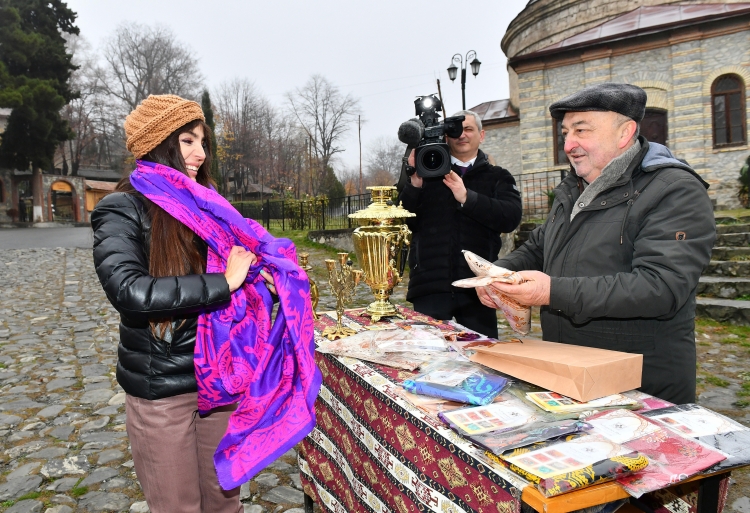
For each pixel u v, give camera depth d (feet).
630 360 4.29
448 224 9.20
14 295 26.91
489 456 3.54
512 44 56.95
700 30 38.09
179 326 4.82
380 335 6.62
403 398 4.71
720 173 38.40
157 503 5.06
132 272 4.42
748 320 17.74
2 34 94.99
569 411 3.87
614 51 41.16
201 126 5.21
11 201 98.48
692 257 4.61
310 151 148.46
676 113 39.52
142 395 4.85
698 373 13.38
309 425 5.06
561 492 2.94
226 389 4.80
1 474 9.00
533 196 44.19
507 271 4.90
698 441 3.51
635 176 5.30
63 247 48.73
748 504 7.78
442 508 4.05
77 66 106.01
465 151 9.29
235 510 5.70
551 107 5.57
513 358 4.61
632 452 3.25
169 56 157.58
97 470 9.12
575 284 4.69
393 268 7.48
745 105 37.40
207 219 4.88
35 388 13.17
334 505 6.47
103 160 164.66
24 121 91.91
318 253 38.04
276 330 5.12
